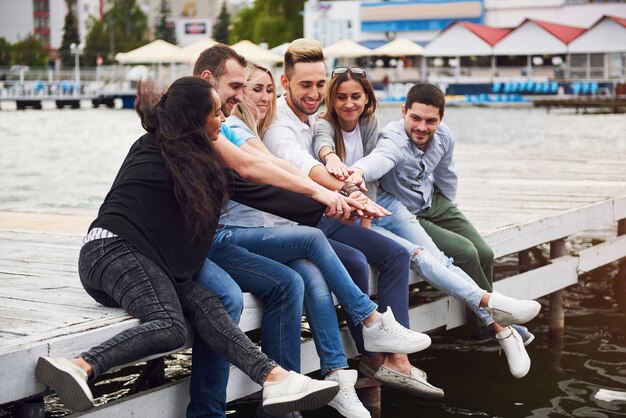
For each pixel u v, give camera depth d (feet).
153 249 9.99
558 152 36.88
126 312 10.52
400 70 137.80
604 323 19.48
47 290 11.94
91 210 22.86
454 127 72.28
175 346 9.78
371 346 11.98
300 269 11.55
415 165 14.28
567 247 25.63
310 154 13.56
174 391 10.77
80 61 265.54
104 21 306.14
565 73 128.36
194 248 10.32
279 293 11.09
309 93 13.21
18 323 10.05
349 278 11.76
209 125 10.48
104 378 15.65
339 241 12.89
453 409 14.57
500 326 13.64
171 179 10.18
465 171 29.01
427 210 15.03
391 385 12.57
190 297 10.21
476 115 93.35
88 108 137.28
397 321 12.60
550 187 24.02
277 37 206.39
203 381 10.53
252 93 12.76
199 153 10.25
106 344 9.36
